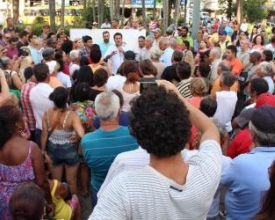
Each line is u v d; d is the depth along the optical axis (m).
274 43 11.12
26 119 5.62
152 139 1.79
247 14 39.41
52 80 6.06
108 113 3.56
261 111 2.92
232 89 6.99
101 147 3.59
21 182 3.36
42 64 5.48
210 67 7.58
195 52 12.69
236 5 37.66
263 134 2.86
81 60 7.69
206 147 1.97
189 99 5.31
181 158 1.87
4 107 3.42
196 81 5.31
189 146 3.69
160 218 1.74
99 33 13.77
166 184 1.75
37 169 3.41
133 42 13.68
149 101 1.86
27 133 5.01
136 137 1.86
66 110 4.79
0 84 4.32
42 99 5.36
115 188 1.74
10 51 9.80
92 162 3.64
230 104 5.91
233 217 2.93
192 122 2.10
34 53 9.62
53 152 4.86
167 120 1.80
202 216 1.86
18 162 3.34
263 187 2.75
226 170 2.93
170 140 1.78
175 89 2.19
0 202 3.30
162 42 9.75
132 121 1.87
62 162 4.91
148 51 10.82
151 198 1.72
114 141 3.61
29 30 12.79
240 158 2.88
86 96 5.14
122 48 10.13
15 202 2.45
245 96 8.13
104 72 5.32
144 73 6.11
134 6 36.16
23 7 38.34
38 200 2.48
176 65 6.35
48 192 3.51
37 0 39.91
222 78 5.98
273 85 6.83
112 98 3.62
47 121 4.82
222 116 5.92
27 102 5.50
